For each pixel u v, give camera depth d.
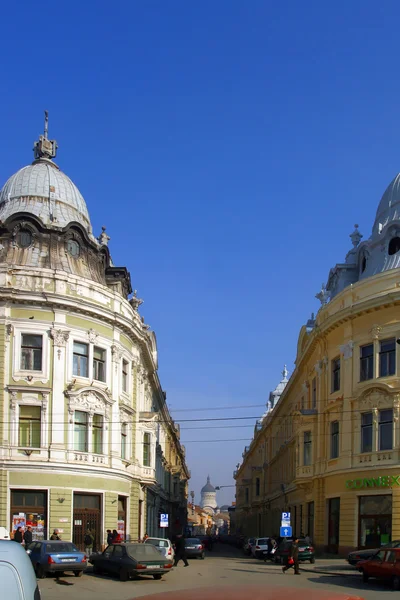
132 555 30.05
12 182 51.22
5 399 42.25
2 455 41.56
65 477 42.78
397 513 40.62
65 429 43.28
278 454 73.75
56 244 47.38
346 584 29.00
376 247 48.50
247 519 116.62
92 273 49.53
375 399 43.16
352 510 43.28
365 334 44.66
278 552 42.84
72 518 43.00
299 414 51.34
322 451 48.53
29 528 41.38
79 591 26.00
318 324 50.44
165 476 78.56
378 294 43.84
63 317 44.12
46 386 43.06
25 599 7.84
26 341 43.47
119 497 48.31
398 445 41.56
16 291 42.94
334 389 48.00
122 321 47.88
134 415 51.84
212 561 46.88
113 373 47.53
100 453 45.41
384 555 28.25
